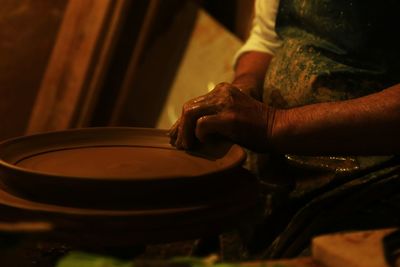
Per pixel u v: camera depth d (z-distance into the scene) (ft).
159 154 6.44
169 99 11.35
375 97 6.26
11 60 11.85
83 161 6.23
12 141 6.31
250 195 5.97
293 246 6.47
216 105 6.36
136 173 6.02
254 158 7.30
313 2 6.91
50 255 6.48
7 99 11.92
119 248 5.87
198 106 6.39
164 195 5.69
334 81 6.79
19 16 11.80
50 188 5.67
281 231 6.90
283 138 6.28
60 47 11.48
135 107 11.93
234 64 7.96
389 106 6.20
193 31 11.54
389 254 5.20
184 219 5.65
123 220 5.56
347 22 6.77
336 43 6.86
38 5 11.82
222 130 6.31
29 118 12.05
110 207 5.64
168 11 11.89
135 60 11.16
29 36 11.87
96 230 5.57
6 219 5.70
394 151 6.28
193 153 6.47
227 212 5.79
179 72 11.41
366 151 6.29
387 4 6.65
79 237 5.59
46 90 11.51
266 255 6.64
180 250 7.67
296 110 6.35
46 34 11.94
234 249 7.16
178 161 6.30
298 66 6.95
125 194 5.63
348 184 6.68
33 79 12.01
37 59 11.96
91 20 11.01
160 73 11.72
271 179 7.11
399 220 6.40
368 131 6.22
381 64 6.78
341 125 6.23
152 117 11.53
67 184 5.63
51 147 6.46
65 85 11.22
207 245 7.29
